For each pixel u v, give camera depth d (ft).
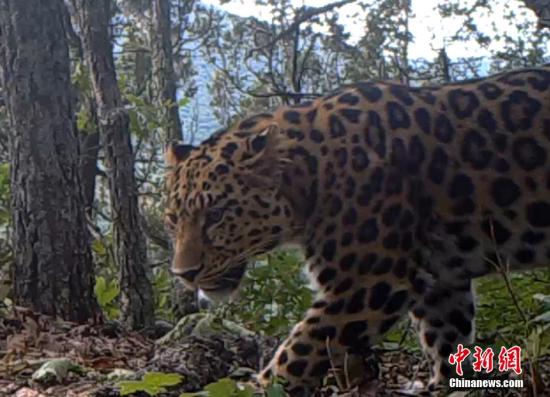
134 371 18.29
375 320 15.61
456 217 16.12
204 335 20.49
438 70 60.39
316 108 16.40
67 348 20.80
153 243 44.52
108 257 34.55
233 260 16.20
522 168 16.17
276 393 13.04
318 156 15.92
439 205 16.01
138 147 36.70
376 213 15.52
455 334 17.51
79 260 24.32
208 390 12.59
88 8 29.68
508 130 16.21
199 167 16.17
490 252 16.42
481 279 19.71
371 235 15.48
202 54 70.49
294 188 15.94
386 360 20.71
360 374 15.76
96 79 29.45
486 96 16.40
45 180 23.94
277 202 16.01
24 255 24.12
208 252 16.07
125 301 28.45
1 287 24.35
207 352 18.11
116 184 28.78
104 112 29.19
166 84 46.19
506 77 16.71
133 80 54.44
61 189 24.08
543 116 16.29
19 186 24.12
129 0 55.57
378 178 15.58
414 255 15.80
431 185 15.93
